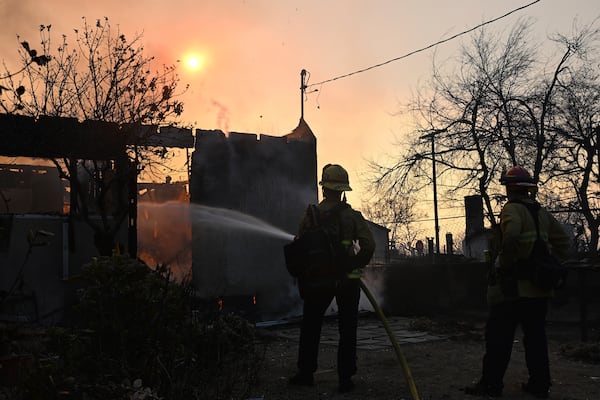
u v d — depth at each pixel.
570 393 4.19
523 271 4.01
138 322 3.46
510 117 15.67
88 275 3.59
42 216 8.47
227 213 11.78
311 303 4.41
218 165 11.86
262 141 12.59
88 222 8.18
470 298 11.00
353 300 4.34
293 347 6.65
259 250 12.00
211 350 3.83
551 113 15.90
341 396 4.07
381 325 9.05
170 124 9.05
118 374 3.27
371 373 4.91
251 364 4.41
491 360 4.08
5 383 3.27
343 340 4.29
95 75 8.29
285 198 12.68
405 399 3.97
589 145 15.81
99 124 8.18
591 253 9.97
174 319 3.66
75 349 3.27
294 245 4.25
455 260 14.96
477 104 15.77
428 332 7.89
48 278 8.34
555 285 3.97
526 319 4.14
